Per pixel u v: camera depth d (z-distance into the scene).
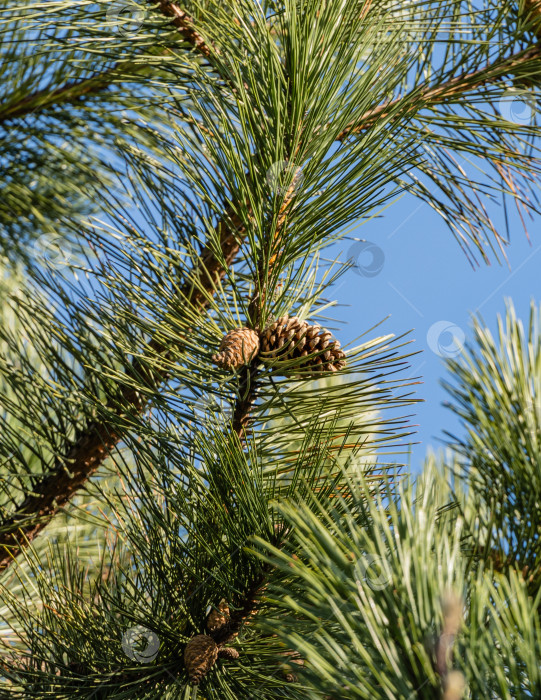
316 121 1.92
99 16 2.06
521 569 1.91
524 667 1.68
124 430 1.93
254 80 1.92
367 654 1.66
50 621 1.96
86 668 1.91
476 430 2.03
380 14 2.03
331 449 1.89
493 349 2.05
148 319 1.95
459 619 1.67
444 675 1.65
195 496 1.91
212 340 1.95
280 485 1.89
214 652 1.87
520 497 1.97
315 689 1.69
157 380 1.99
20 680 1.91
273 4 2.00
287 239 1.93
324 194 1.92
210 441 1.89
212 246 2.01
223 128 1.93
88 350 2.02
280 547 1.84
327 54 1.92
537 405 2.01
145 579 1.93
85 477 2.06
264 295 1.94
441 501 1.95
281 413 1.92
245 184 1.92
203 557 1.89
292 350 1.91
